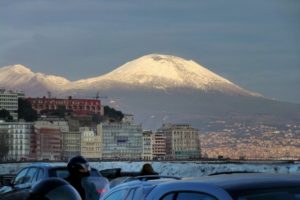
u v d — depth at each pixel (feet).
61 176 73.26
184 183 30.09
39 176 75.05
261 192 27.40
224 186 28.02
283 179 28.84
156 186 32.22
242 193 27.30
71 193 34.94
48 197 34.86
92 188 56.85
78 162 56.90
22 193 36.73
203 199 28.43
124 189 35.53
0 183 102.17
